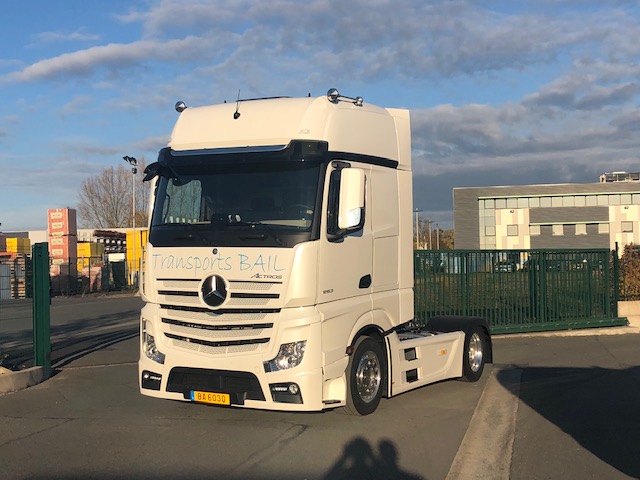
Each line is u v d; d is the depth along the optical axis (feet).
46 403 27.32
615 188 226.58
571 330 51.08
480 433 22.63
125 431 22.74
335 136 22.65
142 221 235.20
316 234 21.24
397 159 26.48
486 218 234.99
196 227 22.04
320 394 21.06
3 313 70.54
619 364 37.14
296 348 20.76
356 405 23.18
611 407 26.53
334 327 21.84
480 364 32.76
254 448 20.61
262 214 21.67
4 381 29.48
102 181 235.20
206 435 22.09
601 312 53.21
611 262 54.03
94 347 44.19
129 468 18.74
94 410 25.99
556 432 22.86
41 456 19.97
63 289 119.75
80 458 19.74
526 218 231.71
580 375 33.88
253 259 21.08
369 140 24.58
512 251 50.08
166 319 22.53
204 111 23.94
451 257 47.29
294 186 21.59
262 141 22.18
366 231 24.03
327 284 21.65
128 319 65.62
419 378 27.53
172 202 23.18
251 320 21.07
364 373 23.90
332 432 22.44
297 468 18.70
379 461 19.40
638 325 53.42
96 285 130.11
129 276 137.28
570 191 229.04
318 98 23.09
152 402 27.32
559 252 51.72
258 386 20.97
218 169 22.65
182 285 22.07
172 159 23.20
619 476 18.26
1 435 22.38
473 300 48.11
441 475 18.30
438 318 32.94
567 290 51.96
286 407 20.70
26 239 135.23
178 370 22.02
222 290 21.30
